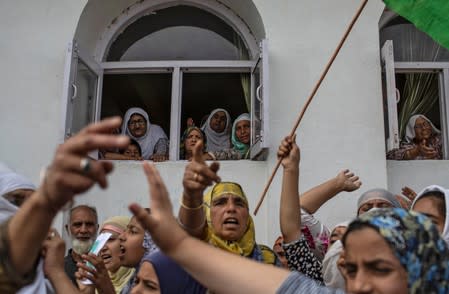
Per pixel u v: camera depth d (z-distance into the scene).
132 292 1.77
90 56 4.24
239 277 1.19
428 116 4.37
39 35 4.15
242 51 4.59
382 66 4.08
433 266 1.15
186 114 4.43
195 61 4.45
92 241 3.11
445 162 4.01
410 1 2.39
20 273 0.99
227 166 3.98
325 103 3.95
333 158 3.87
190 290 1.68
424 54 4.46
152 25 4.71
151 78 4.54
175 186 4.00
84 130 0.92
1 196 1.67
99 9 4.38
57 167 0.91
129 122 4.32
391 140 3.85
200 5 4.59
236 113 4.40
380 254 1.14
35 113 4.05
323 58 4.02
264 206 3.88
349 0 4.09
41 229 0.97
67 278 1.73
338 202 3.79
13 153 4.00
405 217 1.19
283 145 2.34
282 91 3.98
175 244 1.18
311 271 2.20
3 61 4.13
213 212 2.13
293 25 4.08
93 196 3.97
